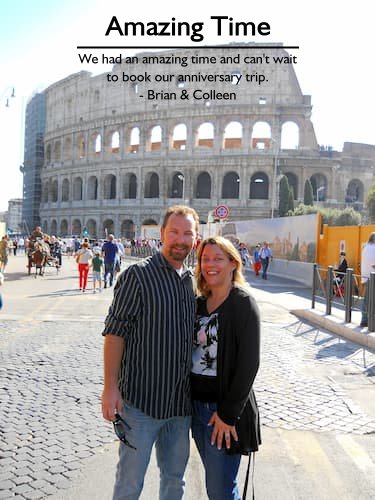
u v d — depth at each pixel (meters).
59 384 8.92
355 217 64.25
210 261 4.09
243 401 3.77
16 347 11.94
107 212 90.75
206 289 4.30
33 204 115.12
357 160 83.06
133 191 94.81
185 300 4.02
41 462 5.80
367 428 7.11
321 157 80.50
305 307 19.16
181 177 84.69
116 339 3.88
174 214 4.11
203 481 5.53
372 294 13.22
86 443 6.38
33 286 27.27
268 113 80.69
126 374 3.96
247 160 80.06
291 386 9.10
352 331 13.60
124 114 88.88
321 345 12.86
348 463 6.00
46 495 5.08
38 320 16.00
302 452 6.29
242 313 3.89
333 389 8.92
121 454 3.99
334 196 80.44
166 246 4.07
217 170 82.00
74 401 8.02
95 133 95.25
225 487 3.89
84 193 95.38
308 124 81.56
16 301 20.64
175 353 3.89
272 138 80.94
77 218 96.19
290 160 79.44
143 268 3.96
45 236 40.66
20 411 7.49
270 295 24.02
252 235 43.88
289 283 30.98
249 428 3.93
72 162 98.19
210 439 3.93
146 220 87.00
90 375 9.55
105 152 92.56
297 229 32.88
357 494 5.28
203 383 4.03
